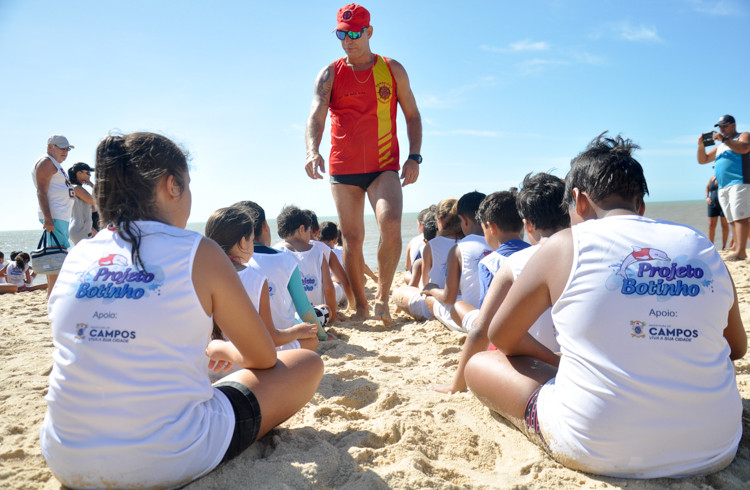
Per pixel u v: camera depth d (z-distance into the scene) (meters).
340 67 4.57
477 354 2.25
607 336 1.61
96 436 1.51
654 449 1.60
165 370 1.55
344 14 4.47
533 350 2.14
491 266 2.82
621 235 1.68
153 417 1.52
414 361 3.33
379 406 2.41
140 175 1.66
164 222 1.71
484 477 1.76
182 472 1.57
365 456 1.88
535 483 1.68
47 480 1.74
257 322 1.79
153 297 1.54
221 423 1.70
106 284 1.56
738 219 6.93
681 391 1.57
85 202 6.36
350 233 4.73
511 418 2.03
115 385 1.50
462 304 3.95
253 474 1.69
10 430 2.15
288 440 2.01
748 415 2.08
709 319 1.60
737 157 6.86
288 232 4.61
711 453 1.64
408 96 4.71
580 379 1.67
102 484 1.52
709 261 1.64
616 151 1.90
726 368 1.66
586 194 1.89
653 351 1.57
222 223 2.73
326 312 4.23
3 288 7.65
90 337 1.52
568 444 1.71
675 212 46.12
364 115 4.54
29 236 81.62
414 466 1.77
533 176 2.52
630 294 1.60
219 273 1.66
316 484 1.67
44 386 2.76
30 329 4.35
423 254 4.83
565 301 1.71
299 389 1.97
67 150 6.11
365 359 3.37
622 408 1.59
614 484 1.64
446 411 2.26
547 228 2.40
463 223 4.25
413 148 4.74
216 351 2.10
